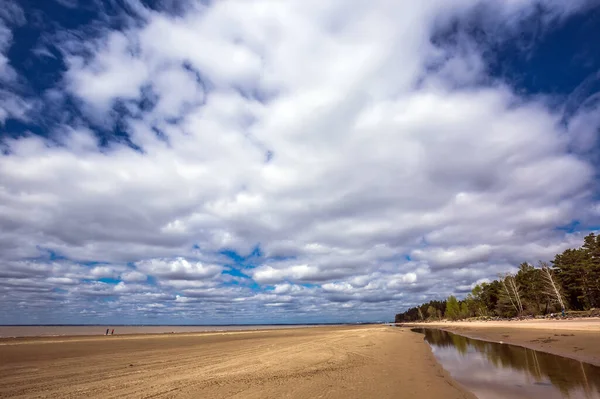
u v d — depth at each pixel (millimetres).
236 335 54781
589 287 65125
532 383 13289
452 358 22688
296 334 56719
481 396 11344
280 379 13141
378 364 18406
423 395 11125
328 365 17406
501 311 86312
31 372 14578
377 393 11164
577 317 51719
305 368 16188
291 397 10273
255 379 13070
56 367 16047
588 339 23969
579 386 12398
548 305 71375
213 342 35000
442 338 43969
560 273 70188
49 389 11141
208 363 17656
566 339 26109
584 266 64438
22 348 26531
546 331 35188
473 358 22125
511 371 16281
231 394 10516
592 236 66562
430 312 170250
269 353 23109
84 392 10672
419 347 30156
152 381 12531
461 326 77375
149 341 36875
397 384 12828
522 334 36156
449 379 14312
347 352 24406
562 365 17031
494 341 33938
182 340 39188
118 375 13805
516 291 80000
